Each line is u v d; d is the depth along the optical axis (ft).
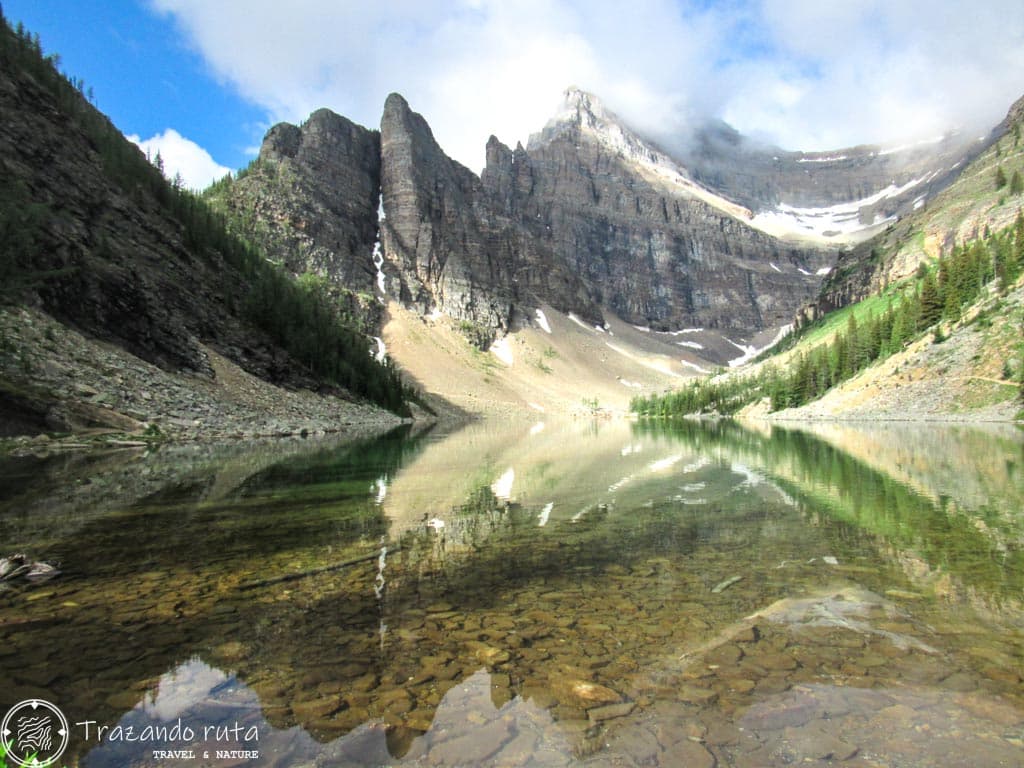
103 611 26.37
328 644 22.48
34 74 251.19
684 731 16.01
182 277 243.81
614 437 215.51
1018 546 36.19
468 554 37.35
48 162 208.03
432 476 84.79
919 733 15.60
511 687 18.81
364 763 14.62
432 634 23.44
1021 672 19.15
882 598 26.76
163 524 47.78
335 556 36.91
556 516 51.29
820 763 14.34
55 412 124.77
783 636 22.61
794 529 42.98
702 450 130.41
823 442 144.25
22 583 30.94
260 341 268.21
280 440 158.61
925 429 191.42
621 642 22.43
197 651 21.84
